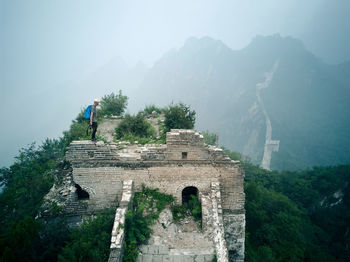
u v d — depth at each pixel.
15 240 10.79
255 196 32.41
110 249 11.73
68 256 11.67
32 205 16.09
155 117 33.97
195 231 14.17
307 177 50.03
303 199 43.56
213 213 14.12
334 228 39.91
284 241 25.69
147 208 14.72
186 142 14.90
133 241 12.49
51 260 12.45
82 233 13.20
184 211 15.71
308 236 33.12
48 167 25.73
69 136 24.44
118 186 15.23
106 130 27.62
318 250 28.48
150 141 21.91
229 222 16.69
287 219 28.48
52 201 14.71
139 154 15.38
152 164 15.07
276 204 33.25
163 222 14.25
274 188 46.34
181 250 12.83
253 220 28.31
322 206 45.25
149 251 12.71
